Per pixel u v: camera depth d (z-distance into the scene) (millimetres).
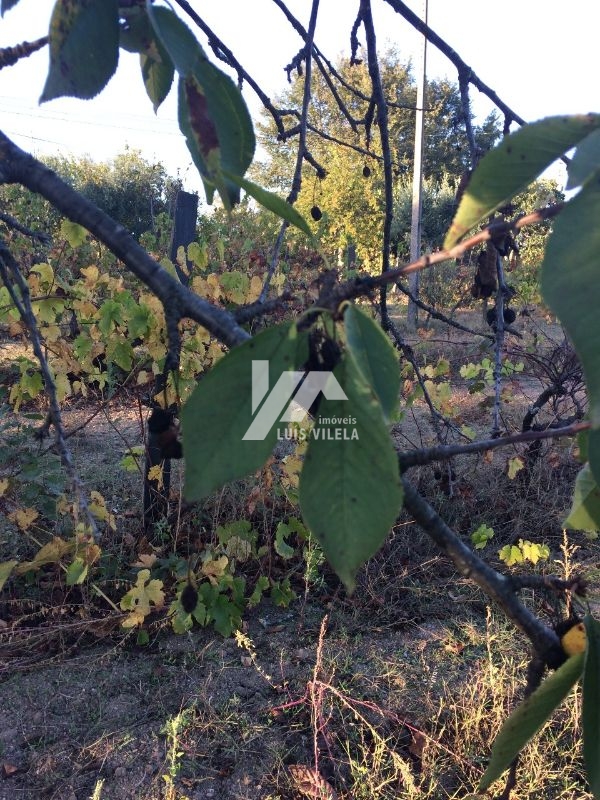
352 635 3076
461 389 6625
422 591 3359
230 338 627
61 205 686
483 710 2412
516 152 481
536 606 3037
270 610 3305
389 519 456
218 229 7664
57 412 959
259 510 3725
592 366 371
